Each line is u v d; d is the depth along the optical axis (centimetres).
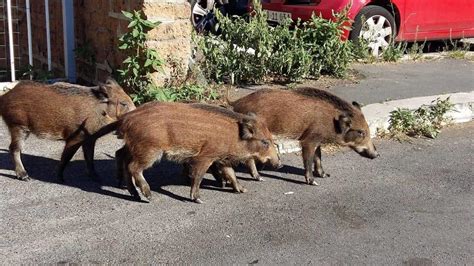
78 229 535
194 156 572
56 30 852
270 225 550
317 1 937
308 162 615
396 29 992
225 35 836
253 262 504
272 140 595
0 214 550
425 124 741
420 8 998
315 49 851
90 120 593
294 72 841
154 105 570
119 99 600
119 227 539
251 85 827
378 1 974
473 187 623
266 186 614
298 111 609
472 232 550
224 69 820
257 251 516
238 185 600
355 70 912
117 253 509
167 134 561
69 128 593
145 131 560
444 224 560
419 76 901
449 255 521
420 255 520
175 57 749
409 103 775
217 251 514
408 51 1040
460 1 1026
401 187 618
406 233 546
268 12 988
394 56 973
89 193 587
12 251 507
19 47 908
